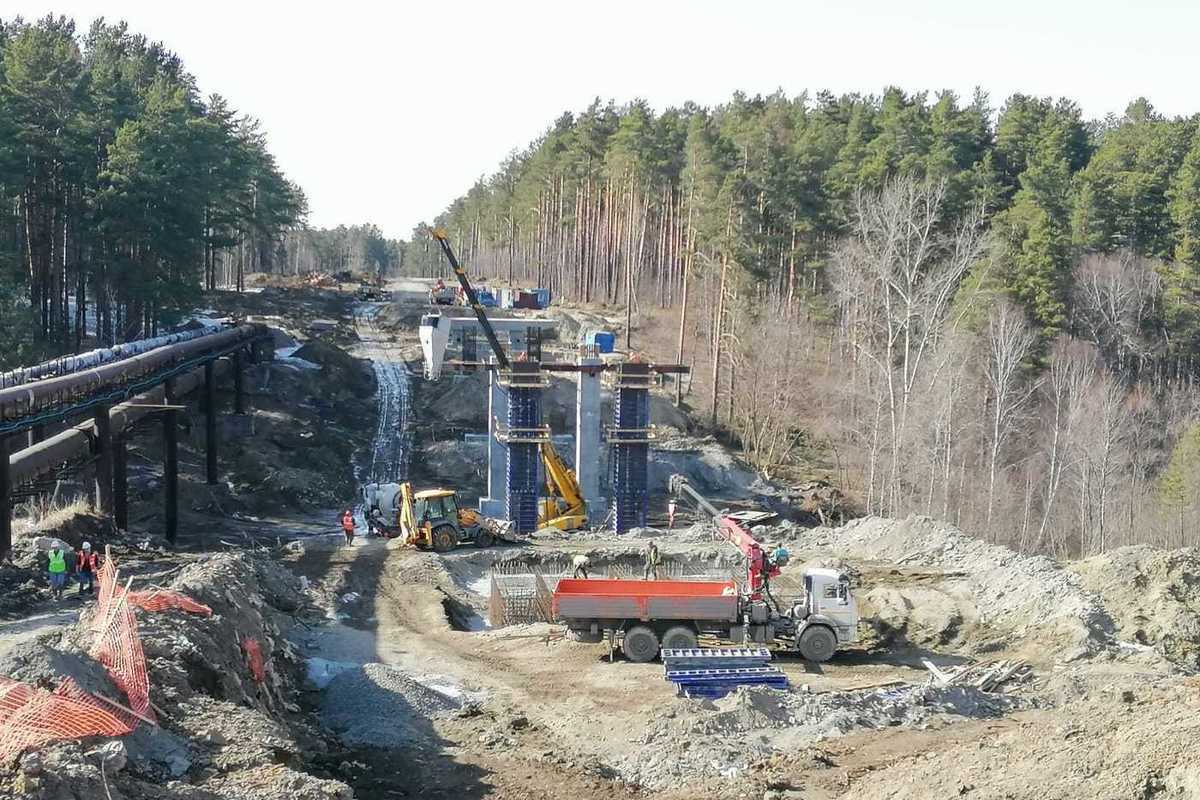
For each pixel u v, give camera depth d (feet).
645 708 77.20
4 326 181.27
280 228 395.75
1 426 99.55
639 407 185.26
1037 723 68.13
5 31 306.14
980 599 106.22
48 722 46.91
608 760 68.95
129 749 49.70
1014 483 219.41
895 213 203.92
